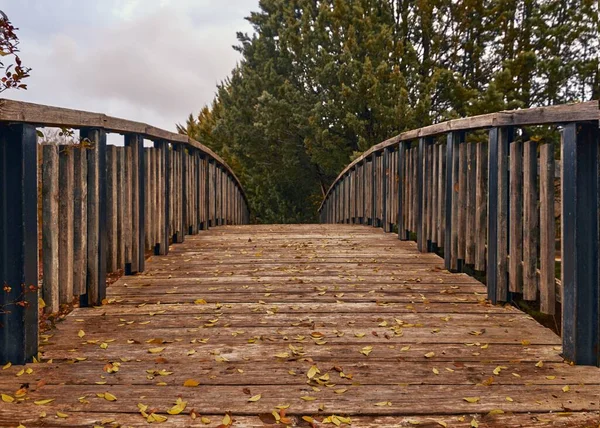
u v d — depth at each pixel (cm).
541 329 332
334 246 631
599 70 1092
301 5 1545
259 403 226
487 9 1162
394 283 446
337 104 1313
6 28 238
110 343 302
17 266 262
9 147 259
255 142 1700
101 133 375
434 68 1221
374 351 291
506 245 383
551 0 1134
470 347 299
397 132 1111
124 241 446
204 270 496
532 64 1031
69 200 326
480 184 431
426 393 238
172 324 338
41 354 282
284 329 329
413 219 631
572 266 277
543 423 211
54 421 208
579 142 277
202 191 808
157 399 229
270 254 577
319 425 209
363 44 1233
